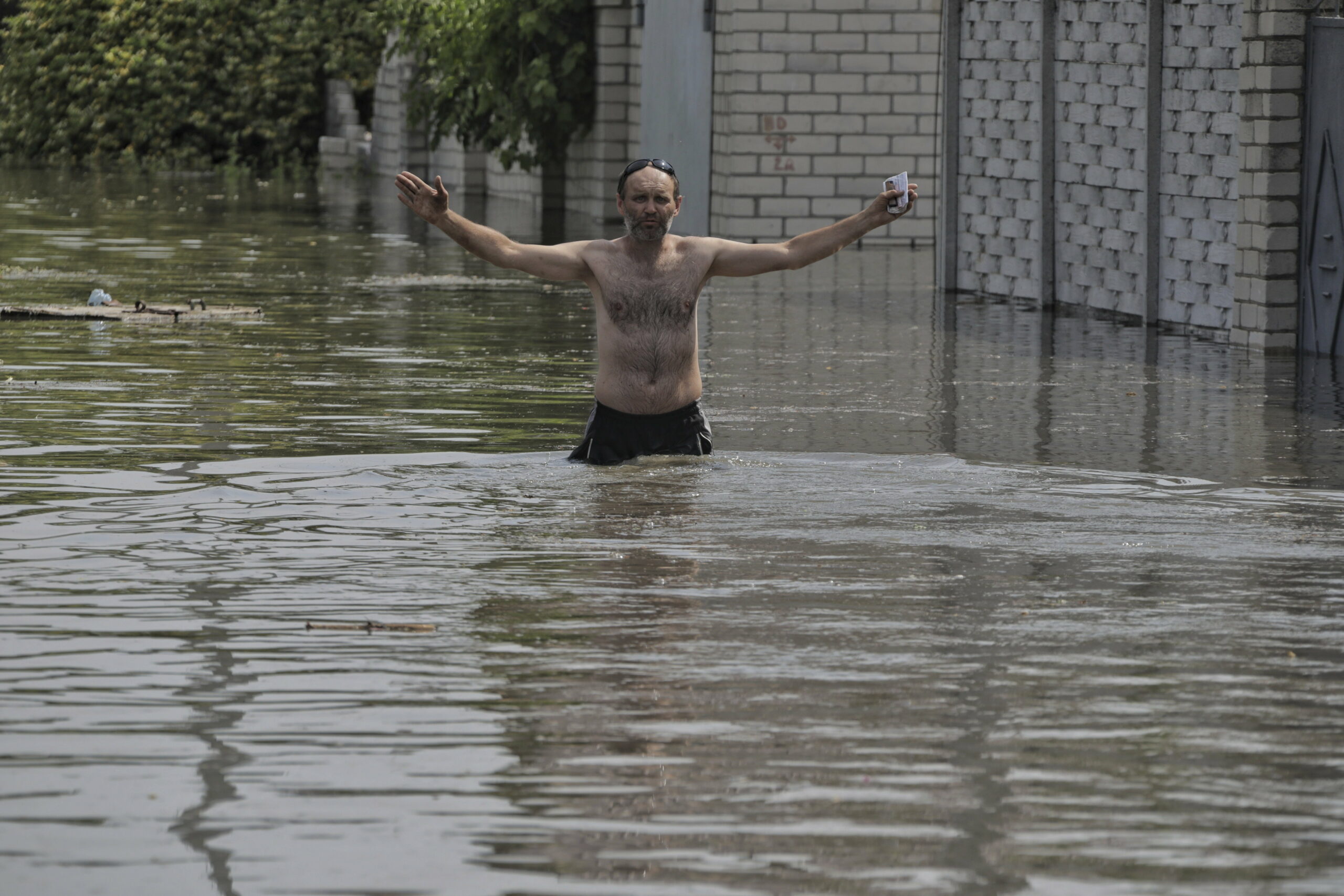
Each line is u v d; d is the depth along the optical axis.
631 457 13.27
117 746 6.97
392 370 18.36
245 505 11.48
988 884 5.78
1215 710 7.45
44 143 60.28
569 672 7.93
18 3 65.81
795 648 8.31
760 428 14.96
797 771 6.73
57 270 28.75
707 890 5.73
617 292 13.10
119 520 11.02
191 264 30.19
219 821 6.25
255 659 8.11
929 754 6.91
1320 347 20.75
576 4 43.53
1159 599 9.24
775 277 30.20
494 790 6.53
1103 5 24.81
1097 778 6.67
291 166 59.84
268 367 18.41
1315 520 11.32
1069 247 25.94
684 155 38.62
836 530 10.85
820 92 35.88
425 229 38.09
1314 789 6.57
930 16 35.88
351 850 6.02
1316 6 20.70
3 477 12.37
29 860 5.94
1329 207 20.48
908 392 17.31
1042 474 12.87
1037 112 26.22
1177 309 23.50
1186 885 5.79
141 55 58.44
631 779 6.64
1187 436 14.80
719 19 36.59
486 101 44.72
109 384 17.02
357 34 60.31
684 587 9.43
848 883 5.77
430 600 9.15
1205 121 22.78
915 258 34.06
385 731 7.15
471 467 12.89
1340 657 8.23
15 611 8.89
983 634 8.58
